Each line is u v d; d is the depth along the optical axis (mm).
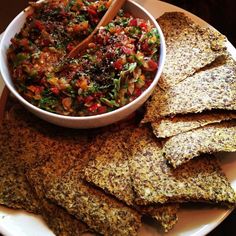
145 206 241
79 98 258
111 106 260
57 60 274
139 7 296
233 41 374
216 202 243
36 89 262
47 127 277
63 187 248
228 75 284
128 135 273
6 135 272
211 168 254
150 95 277
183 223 248
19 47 277
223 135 260
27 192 252
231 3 385
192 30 309
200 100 272
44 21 289
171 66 292
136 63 264
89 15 293
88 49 277
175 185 245
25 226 247
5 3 399
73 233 238
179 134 261
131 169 252
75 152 267
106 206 243
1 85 302
